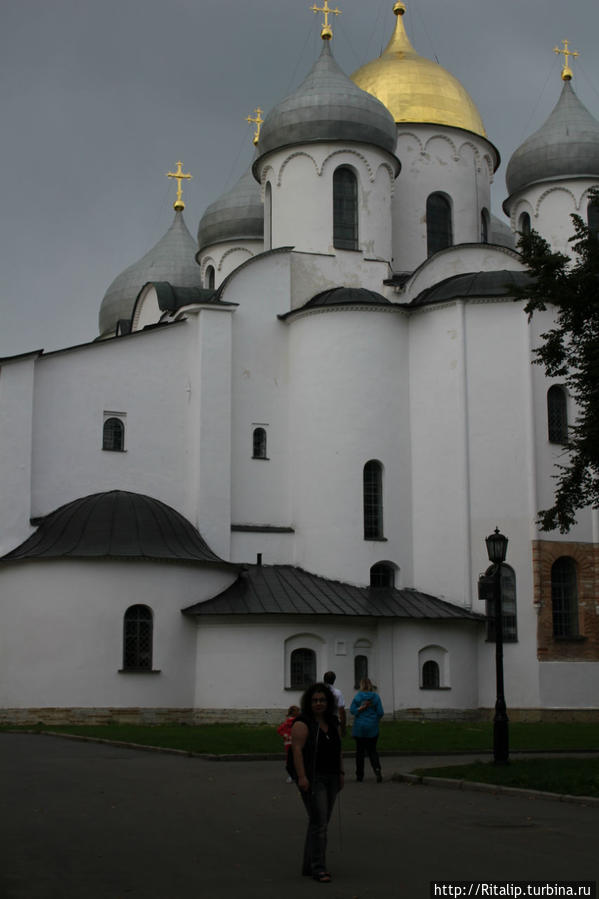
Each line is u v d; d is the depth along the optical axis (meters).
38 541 37.28
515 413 40.59
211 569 37.91
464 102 51.25
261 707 36.50
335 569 40.84
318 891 11.39
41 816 15.64
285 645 37.06
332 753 12.51
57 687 35.31
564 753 27.58
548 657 39.31
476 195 50.53
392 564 41.31
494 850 13.52
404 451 42.16
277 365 43.31
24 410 38.69
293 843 13.97
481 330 41.31
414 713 38.56
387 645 38.69
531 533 39.84
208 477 40.88
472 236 50.12
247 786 19.44
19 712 35.31
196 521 40.59
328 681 22.28
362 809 17.06
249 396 42.59
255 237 53.50
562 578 40.44
